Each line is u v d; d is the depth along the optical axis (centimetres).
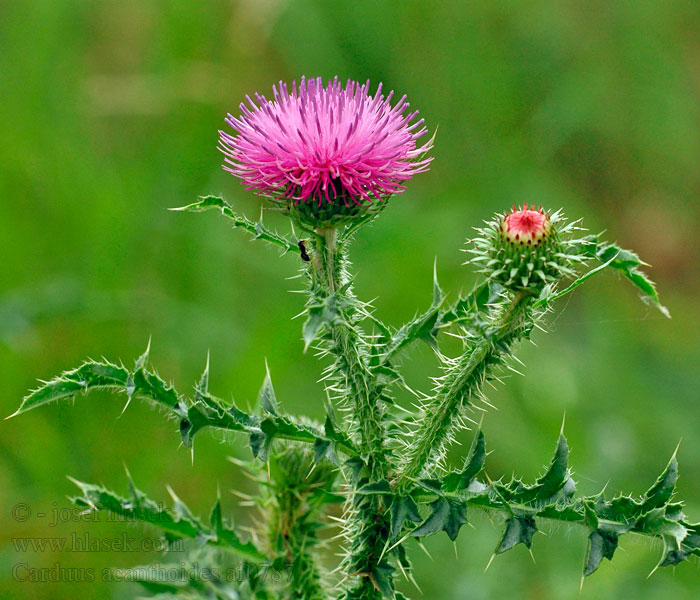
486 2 1207
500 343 442
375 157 466
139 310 914
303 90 477
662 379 1102
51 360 864
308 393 894
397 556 459
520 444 912
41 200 942
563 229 459
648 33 1248
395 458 468
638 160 1266
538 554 848
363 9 1150
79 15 1067
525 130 1184
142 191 993
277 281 989
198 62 1070
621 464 945
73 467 816
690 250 1273
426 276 1012
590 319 1148
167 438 845
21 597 747
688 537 402
